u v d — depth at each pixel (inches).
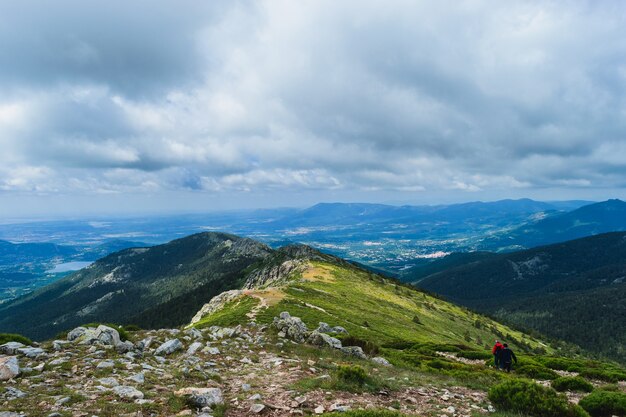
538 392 612.4
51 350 703.1
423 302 4921.3
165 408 445.1
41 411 399.2
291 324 1232.8
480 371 1125.7
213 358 802.2
